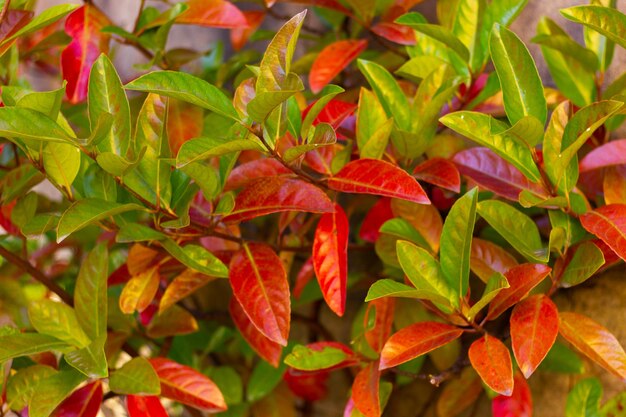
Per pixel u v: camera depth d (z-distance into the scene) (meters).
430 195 0.91
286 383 1.02
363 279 0.98
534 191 0.83
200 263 0.84
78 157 0.82
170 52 1.03
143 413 0.85
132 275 0.90
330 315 1.05
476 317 0.90
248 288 0.82
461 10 0.90
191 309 1.02
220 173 0.83
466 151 0.87
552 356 0.89
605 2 0.85
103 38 0.96
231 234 0.89
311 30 1.07
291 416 1.02
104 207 0.79
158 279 0.88
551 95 0.89
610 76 0.89
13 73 0.91
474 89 0.90
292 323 1.08
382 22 0.97
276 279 0.82
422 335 0.80
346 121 0.90
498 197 0.91
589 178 0.85
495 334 0.93
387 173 0.81
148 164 0.82
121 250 1.05
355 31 1.01
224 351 1.07
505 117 0.91
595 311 0.89
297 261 1.03
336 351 0.86
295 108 0.82
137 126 0.82
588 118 0.77
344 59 0.94
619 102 0.75
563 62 0.88
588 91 0.87
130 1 1.21
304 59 0.98
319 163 0.88
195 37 1.17
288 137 0.86
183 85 0.76
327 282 0.82
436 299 0.79
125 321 0.94
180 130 0.96
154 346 1.04
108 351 0.93
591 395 0.85
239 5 1.12
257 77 0.77
